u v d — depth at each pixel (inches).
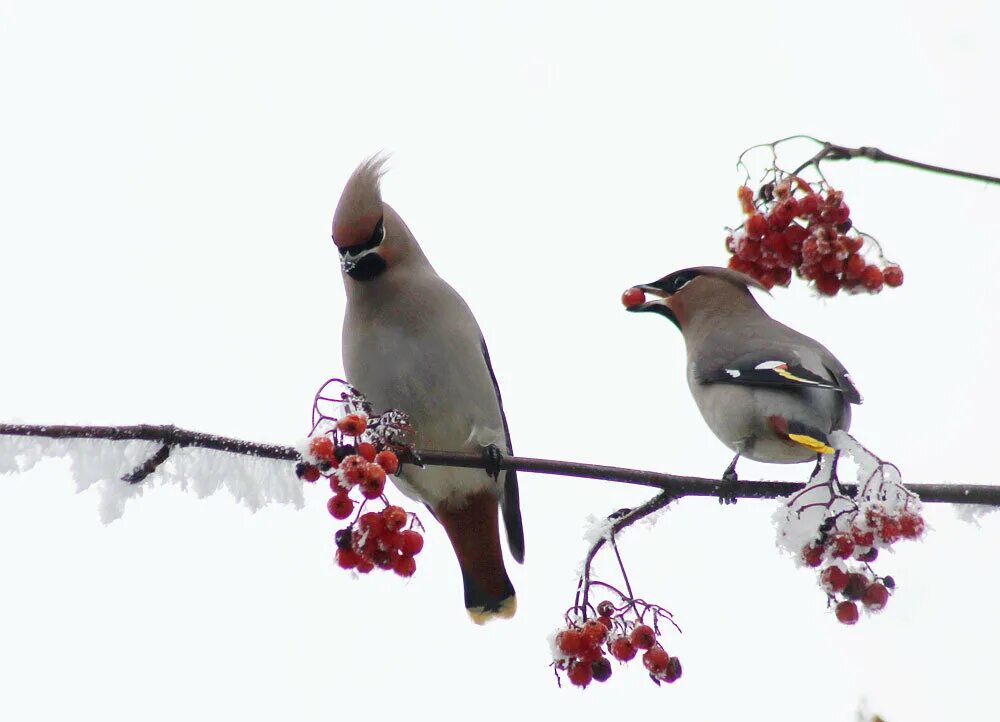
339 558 261.6
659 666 257.3
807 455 338.6
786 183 315.9
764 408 334.6
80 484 249.0
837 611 254.2
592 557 273.4
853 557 255.4
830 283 319.9
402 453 309.7
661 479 292.5
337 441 256.4
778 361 339.6
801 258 319.6
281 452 254.8
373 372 355.3
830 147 312.7
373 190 354.0
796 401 333.1
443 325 354.6
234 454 256.1
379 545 257.3
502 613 363.6
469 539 363.3
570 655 260.7
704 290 382.6
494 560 364.8
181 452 255.4
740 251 322.0
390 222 360.5
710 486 292.5
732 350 355.6
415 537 258.4
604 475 294.7
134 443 252.2
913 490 268.4
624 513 289.0
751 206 323.0
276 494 258.7
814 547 253.1
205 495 255.9
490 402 360.5
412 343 351.9
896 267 318.7
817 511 255.4
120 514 251.0
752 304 382.3
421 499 362.6
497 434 361.4
